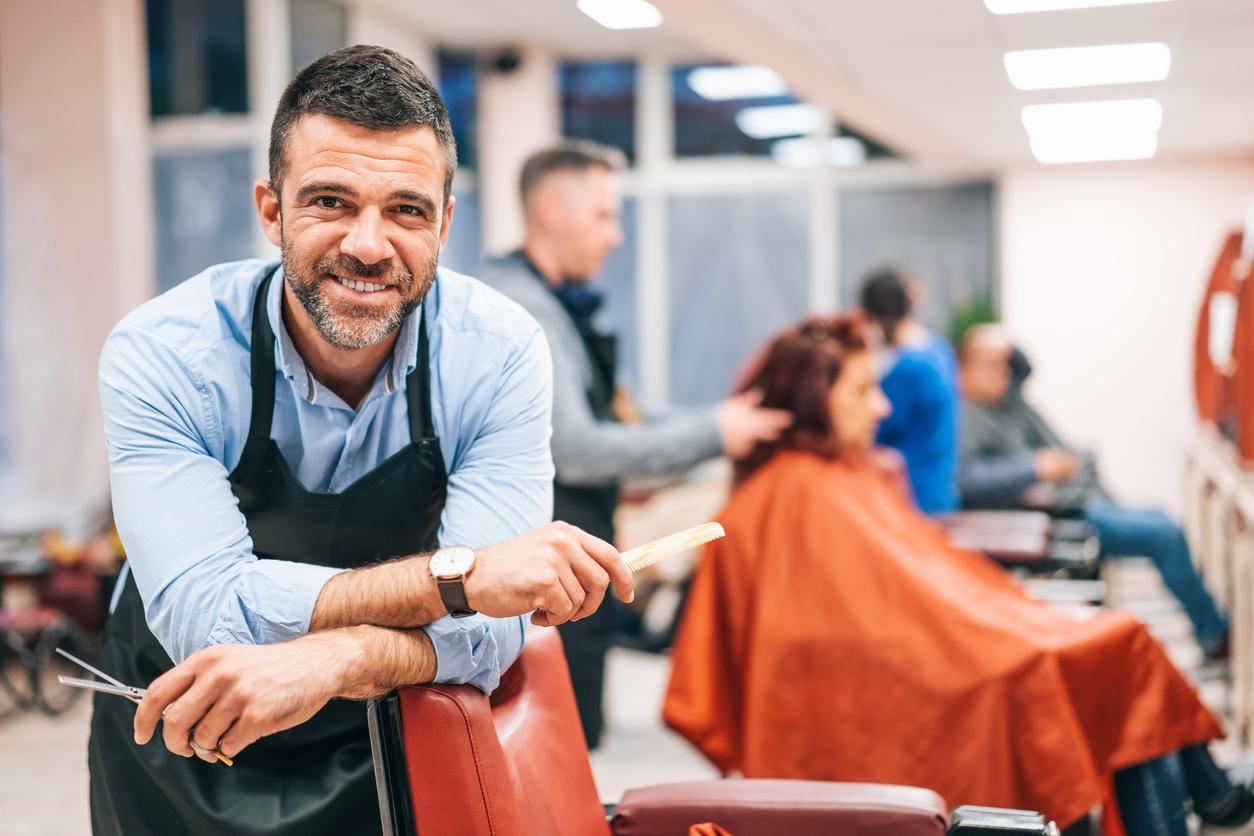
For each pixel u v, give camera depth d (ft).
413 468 5.04
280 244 4.55
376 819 5.06
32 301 19.29
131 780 5.30
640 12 16.21
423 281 4.50
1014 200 25.46
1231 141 22.06
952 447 14.84
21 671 17.07
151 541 4.38
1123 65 15.47
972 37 14.12
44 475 19.24
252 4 22.00
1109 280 25.04
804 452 9.58
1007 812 5.35
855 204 26.78
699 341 27.66
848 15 13.17
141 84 20.29
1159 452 24.93
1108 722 8.21
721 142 27.43
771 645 8.95
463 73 26.55
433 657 4.21
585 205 10.19
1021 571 14.33
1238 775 8.41
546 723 4.94
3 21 19.26
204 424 4.74
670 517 16.72
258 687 3.74
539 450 5.11
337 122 4.27
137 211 20.06
